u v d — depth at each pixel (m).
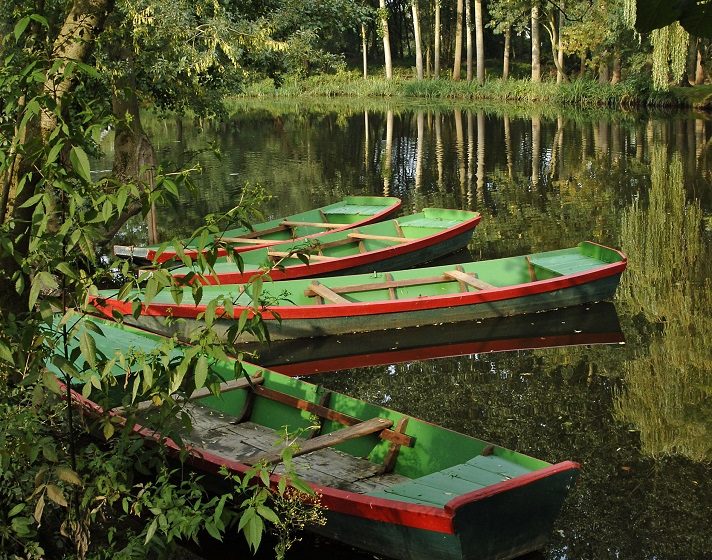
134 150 10.43
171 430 3.66
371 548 4.85
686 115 32.59
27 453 3.25
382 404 7.58
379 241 13.27
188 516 3.33
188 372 3.47
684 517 5.52
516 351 8.98
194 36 10.14
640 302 10.39
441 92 45.16
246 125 32.31
